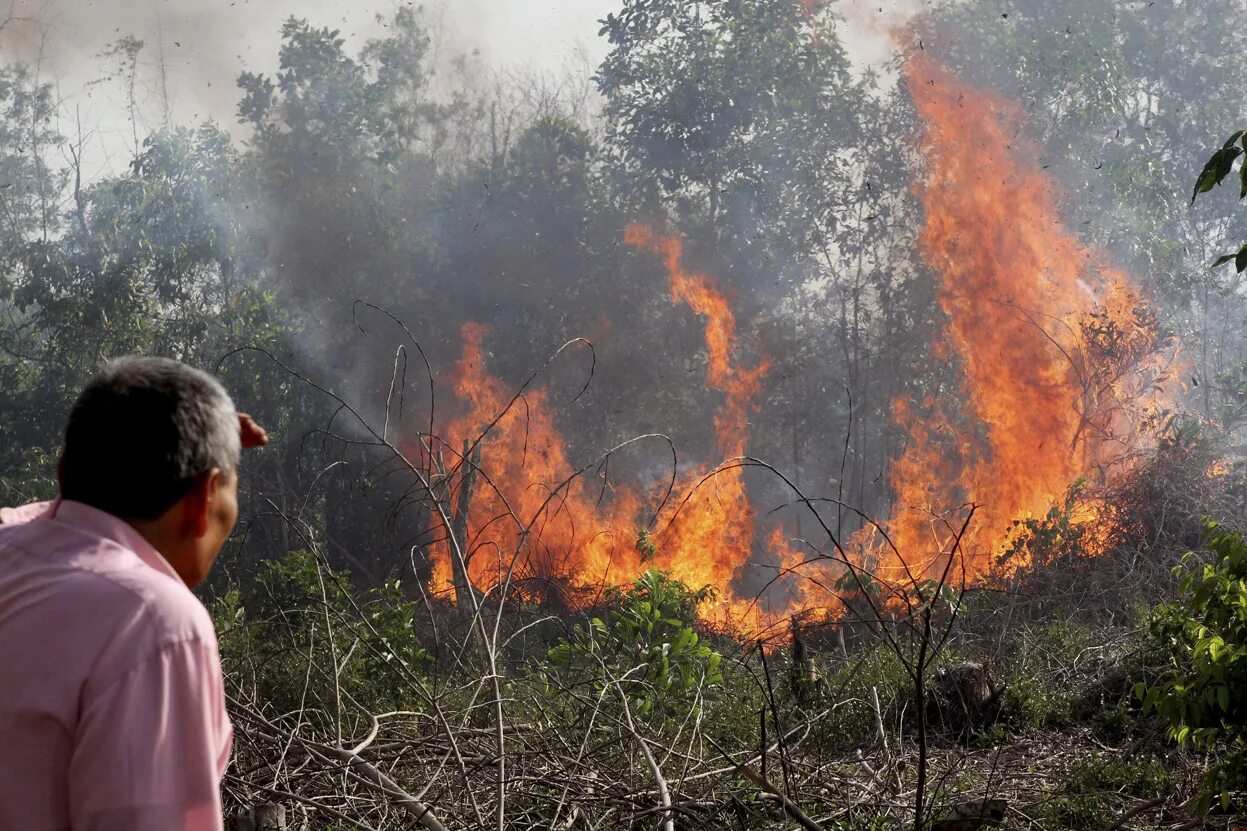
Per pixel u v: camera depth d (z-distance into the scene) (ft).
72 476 5.86
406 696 24.30
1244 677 15.47
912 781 19.72
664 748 19.45
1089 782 20.08
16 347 71.00
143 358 6.10
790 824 16.93
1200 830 16.88
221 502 6.19
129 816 5.08
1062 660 30.22
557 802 17.10
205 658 5.49
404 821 15.57
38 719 5.19
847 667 28.99
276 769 16.21
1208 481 43.68
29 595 5.42
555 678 23.44
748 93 72.43
